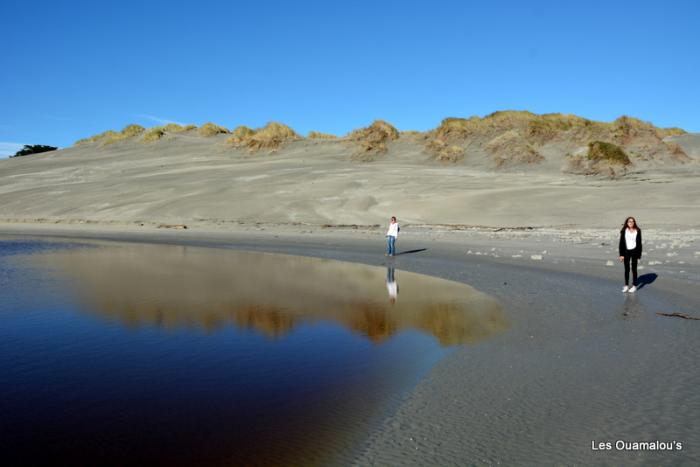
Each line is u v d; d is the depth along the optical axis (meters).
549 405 6.40
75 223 47.81
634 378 7.25
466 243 29.44
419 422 6.04
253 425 6.25
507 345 9.16
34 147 121.75
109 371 8.37
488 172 64.69
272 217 45.66
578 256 21.91
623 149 69.44
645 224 36.62
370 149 80.00
